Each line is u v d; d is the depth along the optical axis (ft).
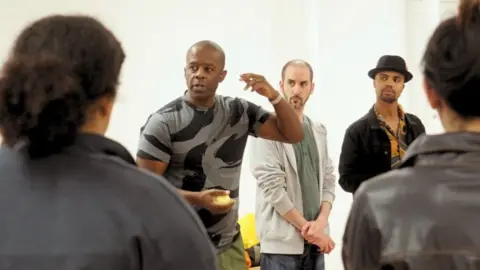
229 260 7.42
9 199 3.08
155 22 14.33
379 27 14.69
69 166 3.13
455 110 3.32
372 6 14.66
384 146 9.58
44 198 3.06
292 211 9.50
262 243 9.83
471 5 3.27
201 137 7.18
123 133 14.16
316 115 14.56
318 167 10.02
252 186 14.58
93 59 3.13
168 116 7.14
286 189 9.69
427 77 3.40
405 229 3.27
